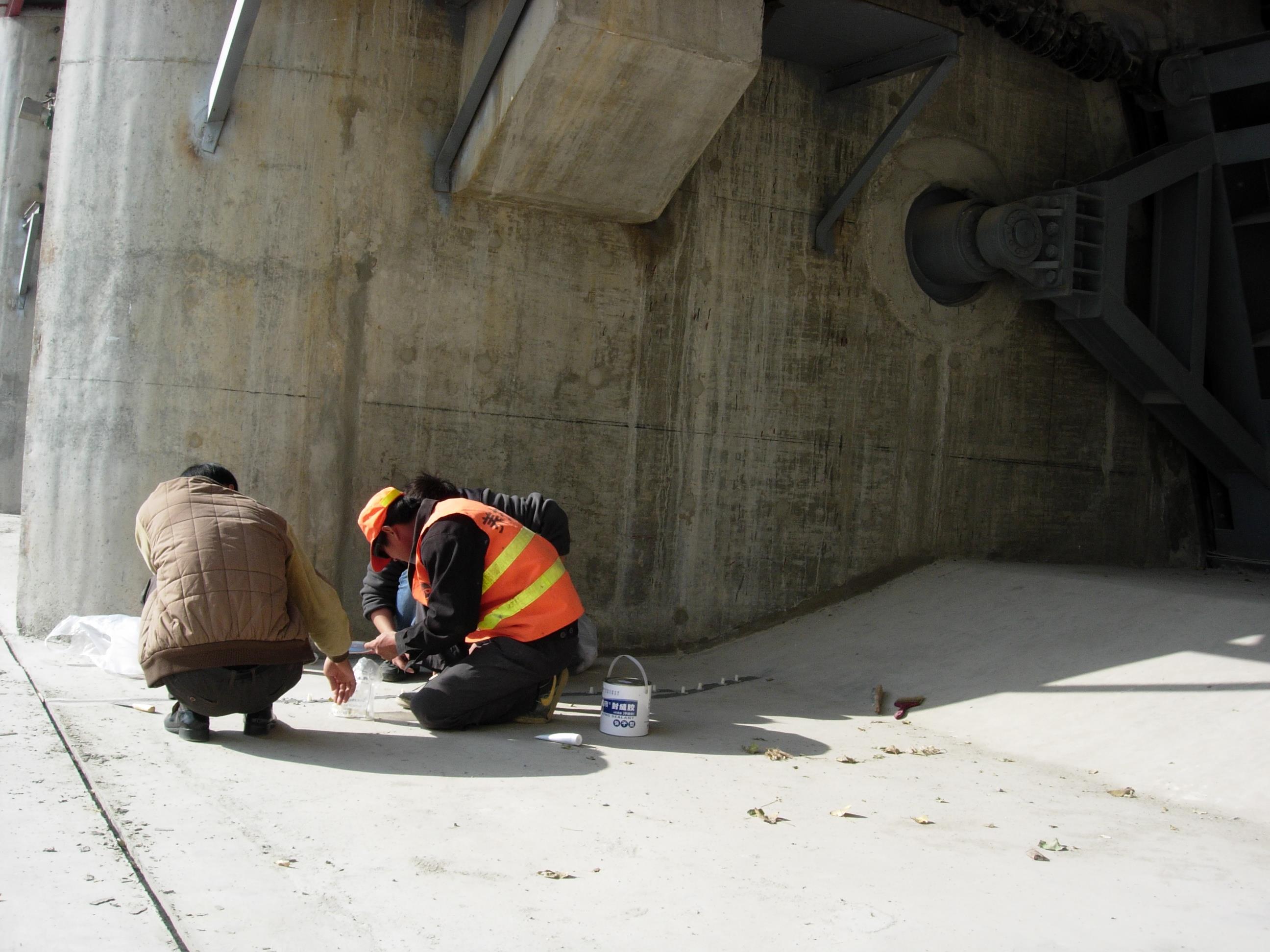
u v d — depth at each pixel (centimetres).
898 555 827
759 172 767
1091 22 888
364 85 650
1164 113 928
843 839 366
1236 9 1025
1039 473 890
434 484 505
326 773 400
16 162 1537
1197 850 378
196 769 388
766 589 777
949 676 635
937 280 842
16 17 1530
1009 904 312
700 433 751
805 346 786
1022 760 511
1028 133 887
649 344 733
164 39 626
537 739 483
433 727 486
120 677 531
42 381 640
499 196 671
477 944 261
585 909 288
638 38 580
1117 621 652
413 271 665
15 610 700
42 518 631
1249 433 924
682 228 741
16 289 1529
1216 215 916
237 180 630
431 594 476
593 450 717
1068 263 835
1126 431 935
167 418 624
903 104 824
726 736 524
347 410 651
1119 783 470
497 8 627
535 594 498
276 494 638
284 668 426
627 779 427
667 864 328
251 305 632
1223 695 526
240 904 273
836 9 682
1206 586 748
